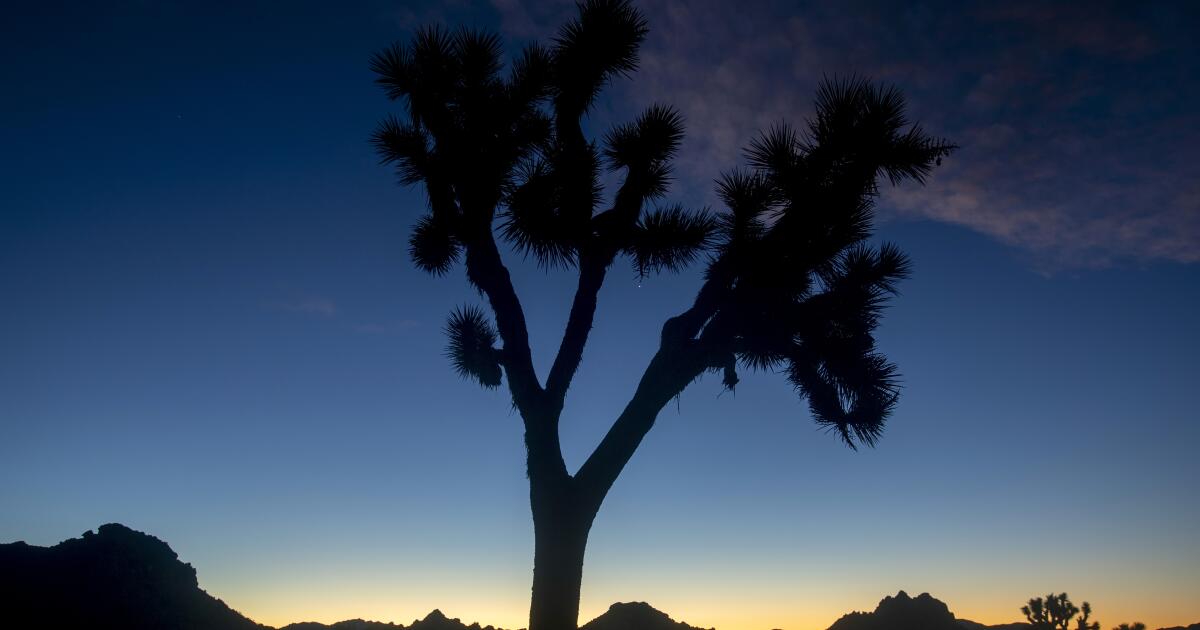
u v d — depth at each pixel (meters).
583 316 7.84
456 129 8.21
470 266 8.03
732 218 7.95
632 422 7.36
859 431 8.45
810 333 8.26
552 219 7.80
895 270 8.81
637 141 7.93
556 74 8.23
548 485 7.13
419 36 8.66
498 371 8.34
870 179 7.70
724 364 7.96
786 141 8.11
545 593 6.73
